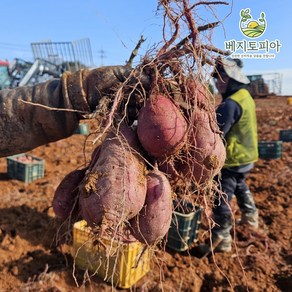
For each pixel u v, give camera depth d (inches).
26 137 66.6
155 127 53.4
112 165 52.6
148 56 60.1
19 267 132.4
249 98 141.8
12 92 67.4
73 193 62.9
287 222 181.6
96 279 124.5
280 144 313.3
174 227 147.9
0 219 167.6
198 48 57.7
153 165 58.4
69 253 142.3
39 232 157.2
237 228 169.2
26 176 234.1
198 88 58.3
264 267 139.3
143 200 52.8
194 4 56.8
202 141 57.4
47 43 615.5
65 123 64.9
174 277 131.3
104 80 62.1
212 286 129.9
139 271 125.1
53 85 66.4
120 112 58.3
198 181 58.9
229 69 134.5
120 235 52.9
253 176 257.4
